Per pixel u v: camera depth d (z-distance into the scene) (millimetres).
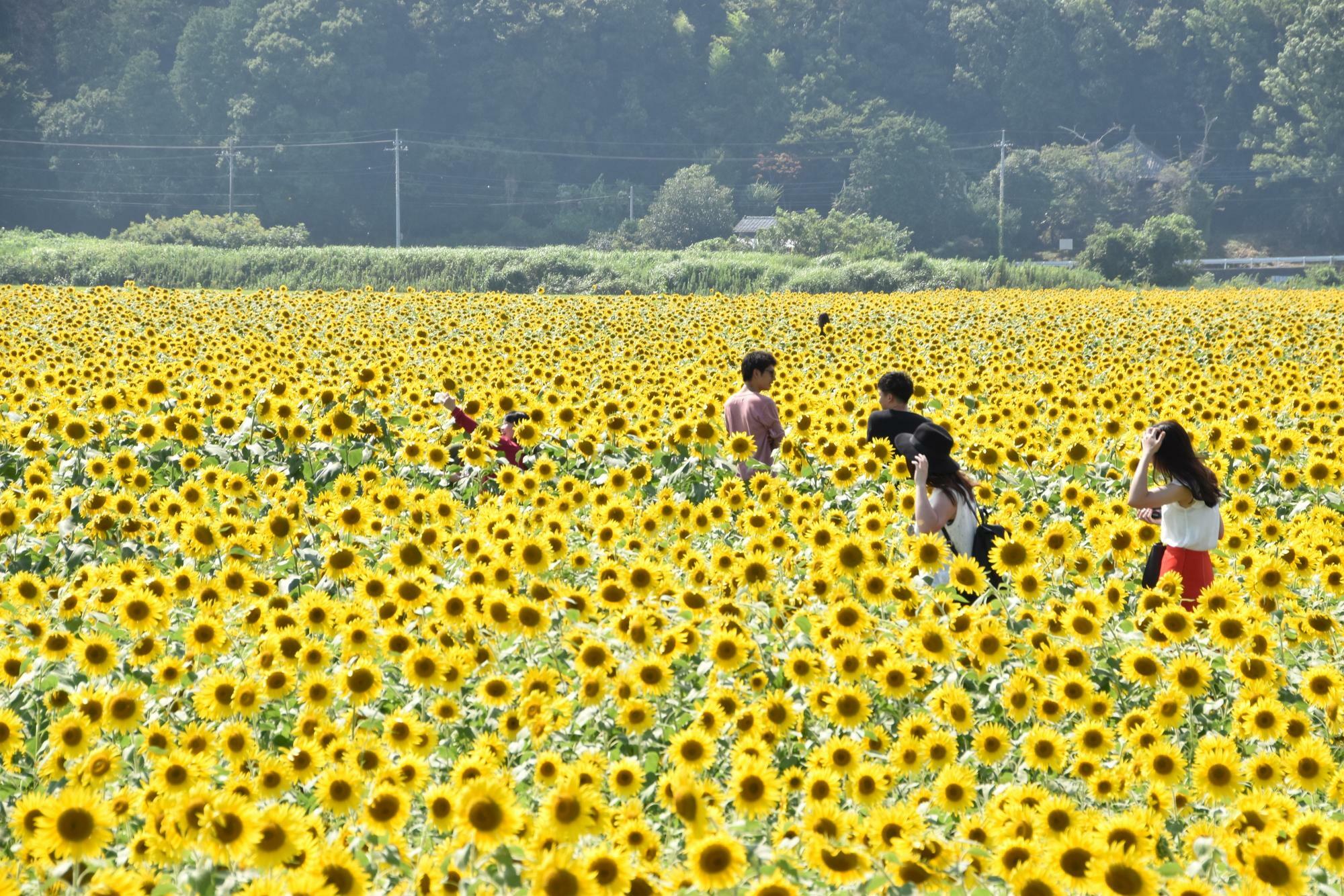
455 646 15680
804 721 15109
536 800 12797
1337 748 15438
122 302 83438
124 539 22125
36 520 22359
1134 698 16500
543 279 183000
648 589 17812
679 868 11109
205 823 10711
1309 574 21000
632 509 23062
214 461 28469
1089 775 13977
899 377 26797
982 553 21656
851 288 186875
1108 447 32125
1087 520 24531
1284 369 47656
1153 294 137750
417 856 11758
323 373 44562
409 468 29578
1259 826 11844
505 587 18344
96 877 10305
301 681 15570
